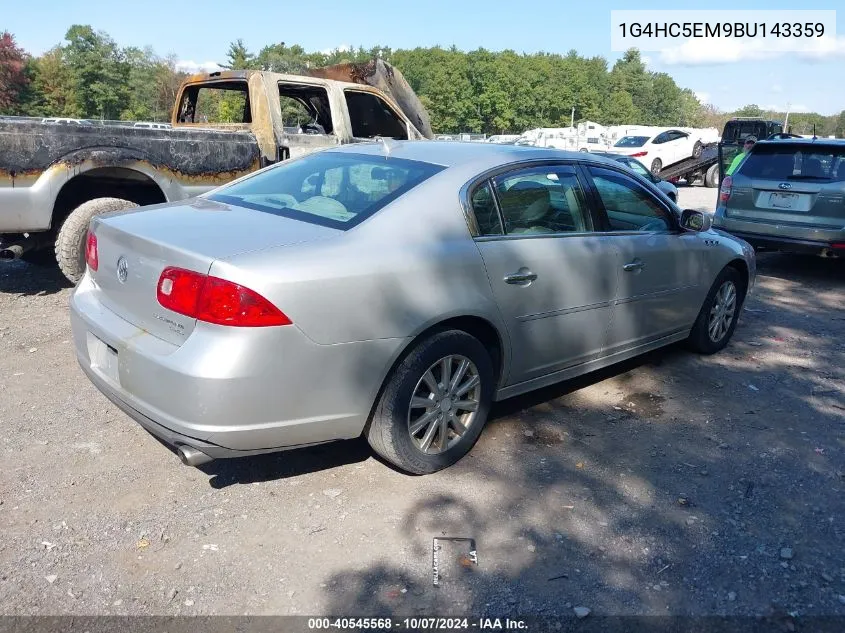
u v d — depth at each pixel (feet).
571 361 13.52
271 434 9.42
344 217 10.70
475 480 11.38
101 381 10.57
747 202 27.22
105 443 12.12
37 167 18.80
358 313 9.71
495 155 12.51
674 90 420.36
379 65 30.99
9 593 8.51
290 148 25.67
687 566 9.48
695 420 14.01
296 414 9.52
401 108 32.48
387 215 10.65
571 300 12.94
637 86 411.34
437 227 10.99
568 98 347.97
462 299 10.92
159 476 11.17
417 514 10.40
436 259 10.67
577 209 13.42
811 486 11.63
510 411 14.07
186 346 9.12
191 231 10.11
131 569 9.03
